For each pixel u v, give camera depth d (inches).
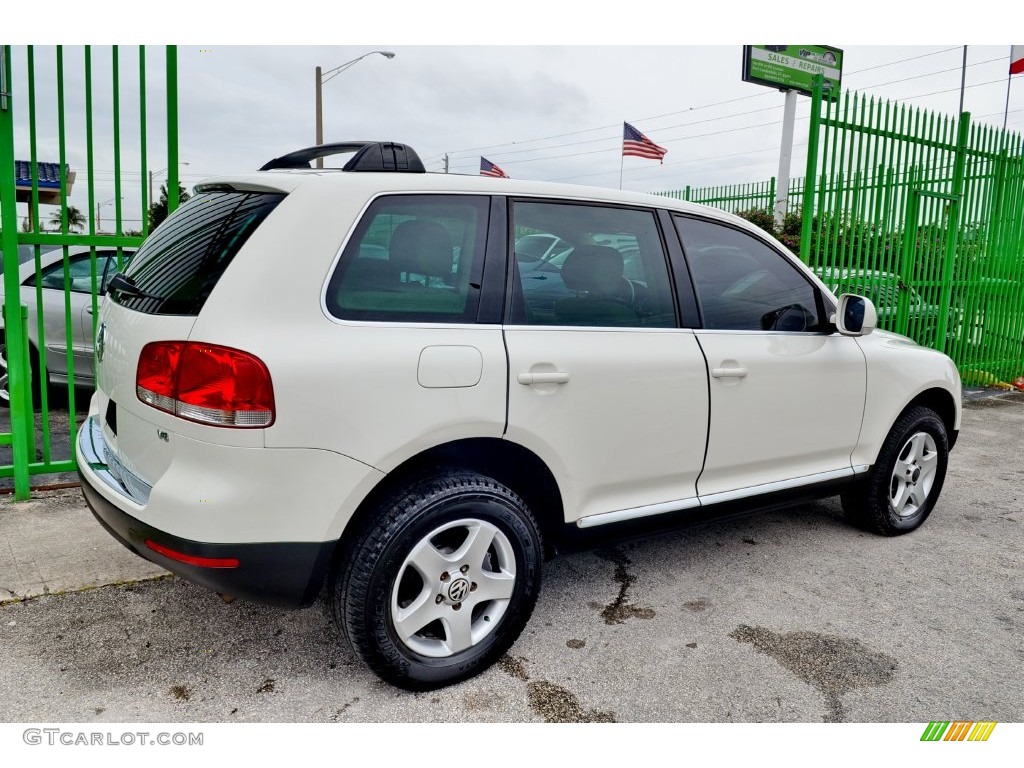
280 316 89.9
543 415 107.0
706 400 126.2
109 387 106.4
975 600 137.3
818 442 145.6
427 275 101.3
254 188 102.7
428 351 97.3
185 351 88.3
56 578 129.0
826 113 251.3
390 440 93.8
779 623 125.7
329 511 91.1
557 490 112.6
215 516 86.8
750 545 160.1
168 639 113.3
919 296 309.3
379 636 95.4
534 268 111.0
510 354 104.0
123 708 97.3
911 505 170.7
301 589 92.8
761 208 645.3
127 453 99.4
